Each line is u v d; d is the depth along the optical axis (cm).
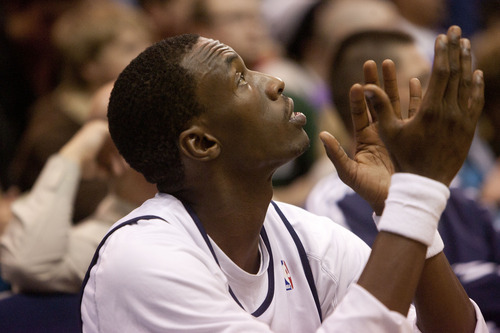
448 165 389
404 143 386
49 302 622
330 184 762
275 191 977
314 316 457
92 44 913
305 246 470
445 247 754
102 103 710
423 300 446
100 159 700
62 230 670
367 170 438
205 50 425
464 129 385
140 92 424
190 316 398
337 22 1162
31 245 653
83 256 666
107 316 413
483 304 715
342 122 829
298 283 461
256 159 426
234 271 437
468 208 772
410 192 386
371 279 385
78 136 710
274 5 1307
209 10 1075
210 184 432
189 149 423
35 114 961
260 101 425
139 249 411
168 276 402
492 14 1360
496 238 772
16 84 1067
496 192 980
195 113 420
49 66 1041
